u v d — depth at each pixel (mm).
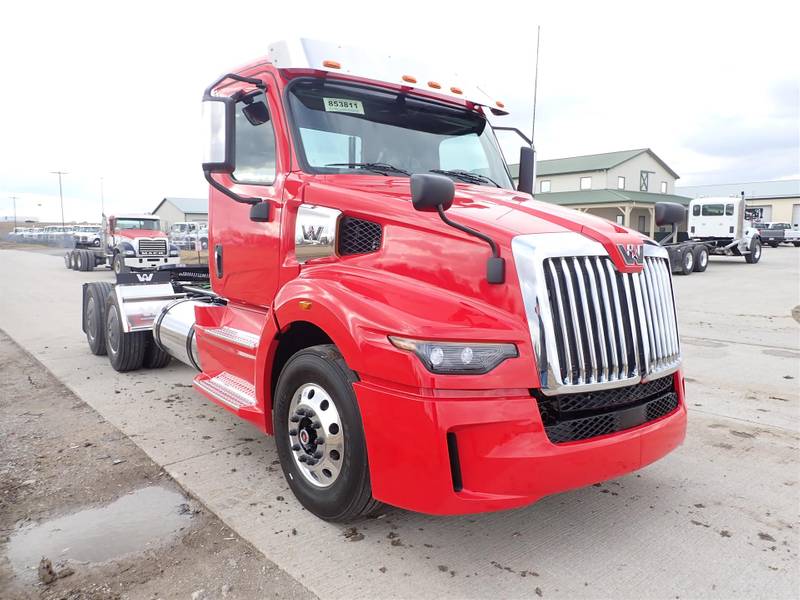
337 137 3807
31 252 42844
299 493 3309
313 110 3777
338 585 2654
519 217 3008
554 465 2572
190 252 25594
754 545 3029
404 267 3045
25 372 6605
